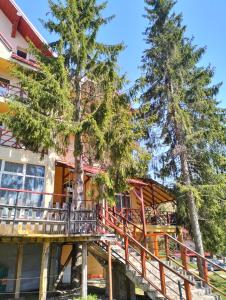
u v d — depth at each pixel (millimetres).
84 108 13414
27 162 13781
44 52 14594
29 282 12297
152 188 19062
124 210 18672
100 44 13688
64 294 10898
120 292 10562
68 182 16234
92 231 9906
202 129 16359
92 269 15547
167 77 18125
